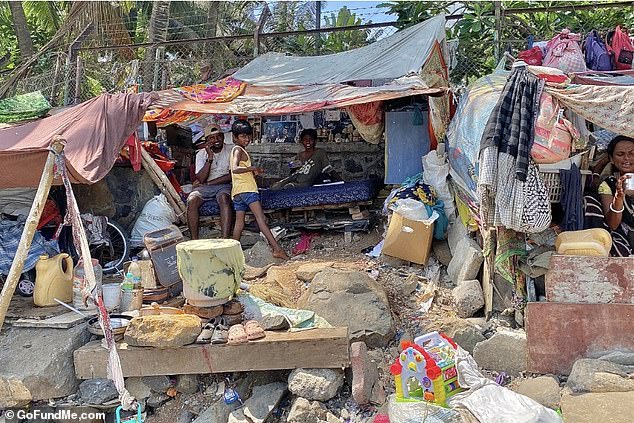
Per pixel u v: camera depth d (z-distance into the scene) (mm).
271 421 4188
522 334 4367
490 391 3764
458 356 4082
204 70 10445
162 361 4266
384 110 7262
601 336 4160
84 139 5320
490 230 4555
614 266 4156
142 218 6562
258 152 8969
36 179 5191
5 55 14195
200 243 4551
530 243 4539
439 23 7855
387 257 5852
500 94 4699
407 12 9172
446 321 4738
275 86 7895
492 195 4250
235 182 6441
